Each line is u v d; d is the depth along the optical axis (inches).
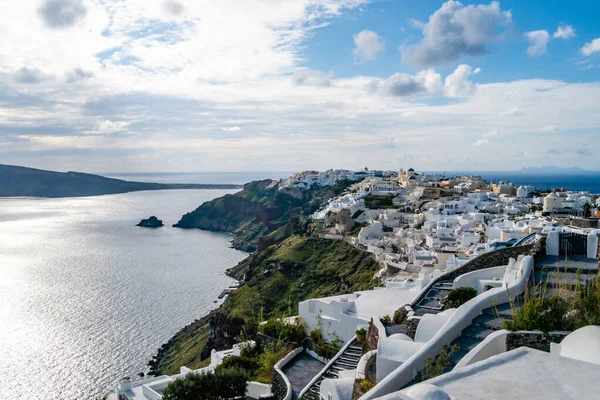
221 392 1333.7
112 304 4825.3
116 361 3383.4
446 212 5546.3
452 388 454.0
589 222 2348.7
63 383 3016.7
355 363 1275.8
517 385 459.8
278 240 7578.7
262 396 1355.8
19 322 4215.1
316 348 1616.6
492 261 1432.1
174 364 3312.0
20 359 3378.4
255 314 3818.9
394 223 5748.0
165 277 6181.1
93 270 6604.3
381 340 898.1
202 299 5083.7
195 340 3747.5
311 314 1790.1
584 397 437.7
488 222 4367.6
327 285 4338.1
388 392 721.6
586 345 605.6
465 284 1326.3
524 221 3619.6
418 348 864.3
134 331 4025.6
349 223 6038.4
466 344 859.4
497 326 914.7
